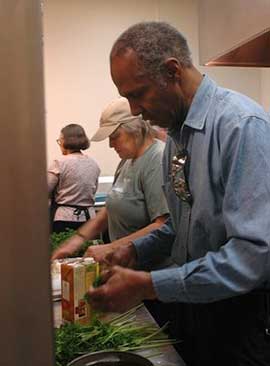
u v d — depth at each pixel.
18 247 0.39
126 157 1.85
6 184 0.38
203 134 1.08
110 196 1.91
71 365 0.97
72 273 1.24
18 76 0.38
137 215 1.81
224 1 1.28
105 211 2.04
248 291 0.95
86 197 3.44
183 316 1.27
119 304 0.95
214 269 0.92
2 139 0.38
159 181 1.70
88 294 0.97
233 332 1.09
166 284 0.93
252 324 1.06
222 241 1.07
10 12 0.38
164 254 1.42
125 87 1.07
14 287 0.39
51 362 0.40
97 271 1.28
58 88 4.80
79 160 3.42
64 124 4.85
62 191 3.37
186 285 0.93
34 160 0.39
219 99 1.08
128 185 1.84
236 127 0.99
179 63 1.07
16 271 0.39
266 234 0.91
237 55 1.46
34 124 0.38
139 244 1.40
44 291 0.40
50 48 4.77
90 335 1.12
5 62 0.38
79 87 4.87
